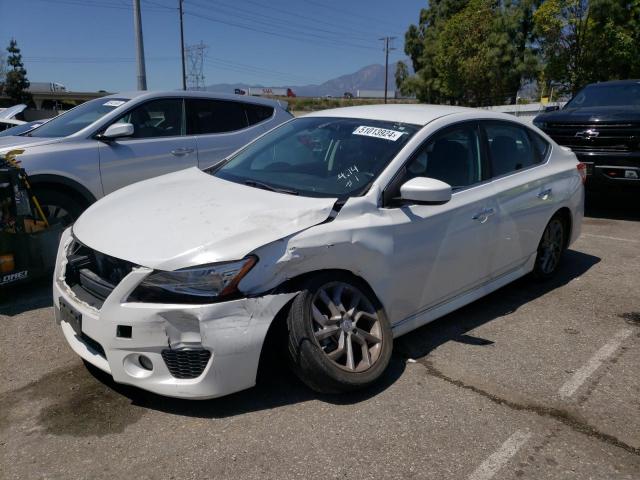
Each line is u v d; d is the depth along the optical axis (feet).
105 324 9.30
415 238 11.62
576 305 15.37
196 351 9.20
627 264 19.04
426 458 8.83
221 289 9.10
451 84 128.47
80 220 11.66
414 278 11.79
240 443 9.07
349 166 12.03
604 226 24.53
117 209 11.36
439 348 12.62
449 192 10.98
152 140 20.51
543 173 15.66
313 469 8.50
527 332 13.57
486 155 13.96
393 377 11.25
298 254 9.72
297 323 9.75
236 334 9.18
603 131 24.66
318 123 14.12
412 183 10.96
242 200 11.02
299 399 10.32
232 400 10.25
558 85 83.76
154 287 9.10
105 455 8.76
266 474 8.38
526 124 15.93
